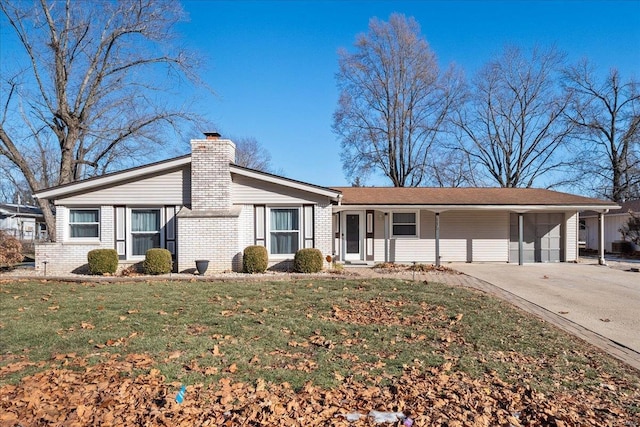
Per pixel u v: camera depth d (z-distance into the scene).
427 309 8.70
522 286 12.00
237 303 9.05
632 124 33.25
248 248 14.25
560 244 19.06
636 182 33.34
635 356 6.07
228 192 14.87
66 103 22.95
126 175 14.89
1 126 21.62
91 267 13.97
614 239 24.97
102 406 4.18
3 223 38.06
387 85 34.50
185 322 7.43
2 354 5.73
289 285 11.43
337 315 8.11
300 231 15.38
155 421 3.91
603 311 8.90
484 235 18.81
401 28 33.78
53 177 32.03
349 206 17.25
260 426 3.88
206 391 4.57
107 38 23.48
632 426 3.99
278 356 5.75
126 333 6.70
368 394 4.57
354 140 36.06
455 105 34.94
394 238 18.48
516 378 5.10
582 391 4.78
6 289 10.84
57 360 5.48
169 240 15.10
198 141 14.88
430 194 19.45
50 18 21.92
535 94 34.56
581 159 34.59
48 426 3.82
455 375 5.15
